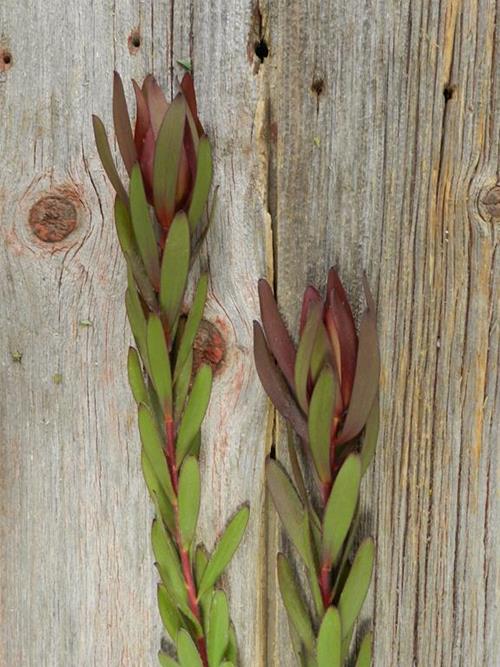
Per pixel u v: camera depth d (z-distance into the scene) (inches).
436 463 32.0
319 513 31.3
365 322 29.1
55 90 31.5
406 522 32.1
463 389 31.8
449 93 31.1
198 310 30.5
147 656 32.7
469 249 31.4
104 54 31.3
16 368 32.3
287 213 31.3
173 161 29.1
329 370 29.0
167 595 31.5
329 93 31.0
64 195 31.8
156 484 31.0
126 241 30.0
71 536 32.6
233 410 31.9
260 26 31.0
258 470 32.0
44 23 31.3
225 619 31.5
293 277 31.4
